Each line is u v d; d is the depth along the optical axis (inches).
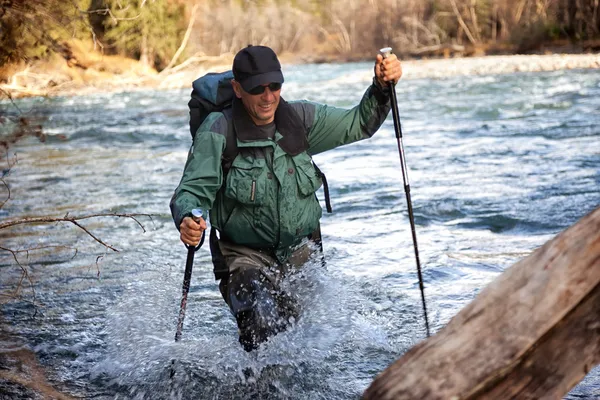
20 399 149.3
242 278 151.5
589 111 637.3
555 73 1145.4
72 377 160.7
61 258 257.4
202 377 155.1
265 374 152.9
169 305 198.1
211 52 2049.7
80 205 346.9
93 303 209.2
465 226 281.1
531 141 487.5
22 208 341.7
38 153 544.4
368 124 157.6
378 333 175.2
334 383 151.6
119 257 257.4
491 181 361.7
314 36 2694.4
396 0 2461.9
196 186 144.2
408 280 218.8
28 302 209.6
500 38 2217.0
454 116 665.0
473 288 209.6
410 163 429.7
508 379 71.8
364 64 2043.6
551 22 1888.5
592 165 390.6
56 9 204.1
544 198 317.7
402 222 293.0
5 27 199.8
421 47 2306.8
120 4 236.4
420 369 71.4
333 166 434.3
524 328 71.7
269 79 140.3
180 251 266.1
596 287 72.7
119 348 172.1
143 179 417.4
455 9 2177.7
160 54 1299.2
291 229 149.4
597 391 145.7
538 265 74.2
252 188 144.9
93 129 687.7
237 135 144.8
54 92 265.7
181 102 975.0
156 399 150.0
